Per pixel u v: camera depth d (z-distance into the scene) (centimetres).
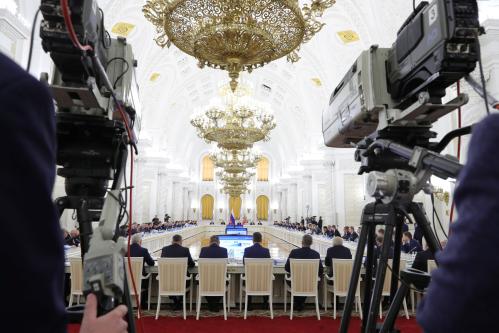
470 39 126
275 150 3638
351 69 194
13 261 50
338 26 1173
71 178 159
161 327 472
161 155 2078
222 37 407
